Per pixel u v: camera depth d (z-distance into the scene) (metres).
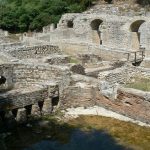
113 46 37.03
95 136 18.25
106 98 21.25
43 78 23.52
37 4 64.31
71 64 27.23
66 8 61.47
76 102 21.94
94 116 20.55
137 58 31.08
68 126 19.47
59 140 17.92
